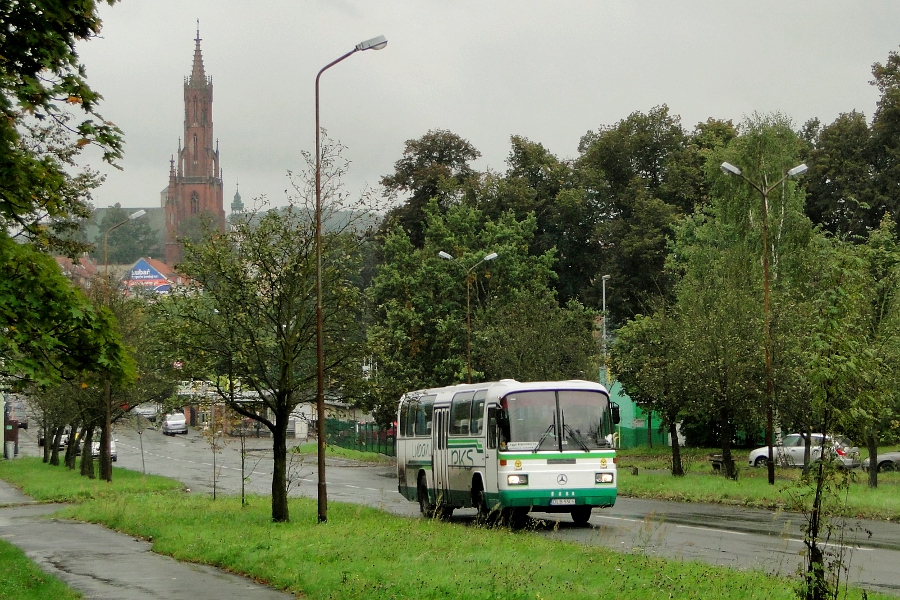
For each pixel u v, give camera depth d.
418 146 78.00
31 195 14.97
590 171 75.31
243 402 23.77
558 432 22.94
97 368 15.63
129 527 23.62
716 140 72.88
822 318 10.36
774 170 57.56
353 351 23.92
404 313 58.94
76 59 14.02
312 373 23.69
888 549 17.67
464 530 20.30
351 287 24.00
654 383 37.69
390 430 70.12
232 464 59.91
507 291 60.25
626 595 11.68
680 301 43.84
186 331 22.38
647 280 72.19
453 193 71.75
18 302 14.50
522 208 72.69
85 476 45.09
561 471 22.72
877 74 66.44
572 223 74.94
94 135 13.93
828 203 67.19
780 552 16.84
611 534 20.66
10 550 17.89
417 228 75.38
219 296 22.72
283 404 23.34
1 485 45.25
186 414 107.06
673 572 13.30
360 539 18.17
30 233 15.72
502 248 60.19
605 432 23.19
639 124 77.88
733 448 62.28
